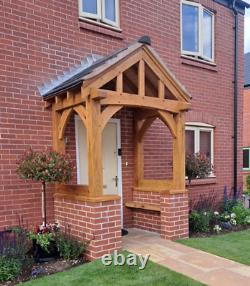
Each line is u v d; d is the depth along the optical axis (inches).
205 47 363.9
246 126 703.1
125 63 215.9
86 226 204.2
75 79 209.8
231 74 385.7
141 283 164.4
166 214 245.3
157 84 241.6
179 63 329.4
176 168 251.1
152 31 306.5
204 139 359.9
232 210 330.6
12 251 185.3
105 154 271.1
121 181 280.5
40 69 236.1
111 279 169.6
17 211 221.9
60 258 204.1
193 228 278.5
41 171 203.0
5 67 219.5
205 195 349.1
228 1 382.0
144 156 297.3
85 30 261.1
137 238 247.3
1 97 217.3
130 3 290.8
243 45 402.9
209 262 195.3
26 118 227.9
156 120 307.4
